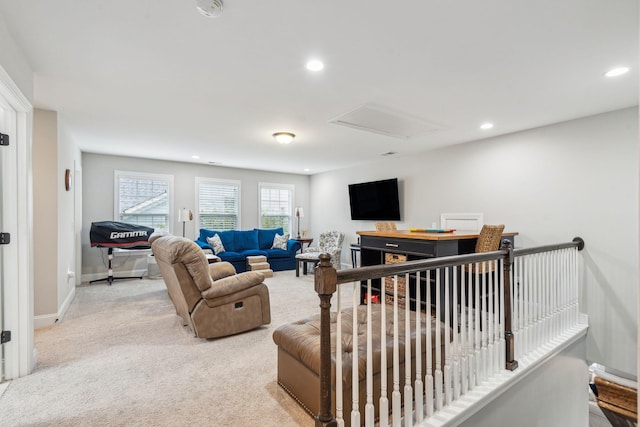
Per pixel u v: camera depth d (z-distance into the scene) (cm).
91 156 554
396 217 579
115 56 221
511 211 414
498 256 219
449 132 413
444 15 176
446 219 497
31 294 230
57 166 330
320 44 206
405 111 333
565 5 166
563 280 312
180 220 611
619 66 234
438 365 178
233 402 195
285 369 206
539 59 224
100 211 562
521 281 253
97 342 281
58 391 204
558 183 370
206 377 223
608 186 332
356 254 675
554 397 279
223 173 698
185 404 192
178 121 369
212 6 164
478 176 454
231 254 615
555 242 371
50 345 274
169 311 371
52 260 326
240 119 361
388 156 573
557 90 278
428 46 208
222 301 291
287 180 791
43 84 266
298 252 704
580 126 353
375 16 177
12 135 219
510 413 225
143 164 604
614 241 327
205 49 212
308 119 361
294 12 173
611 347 327
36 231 320
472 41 202
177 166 642
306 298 441
